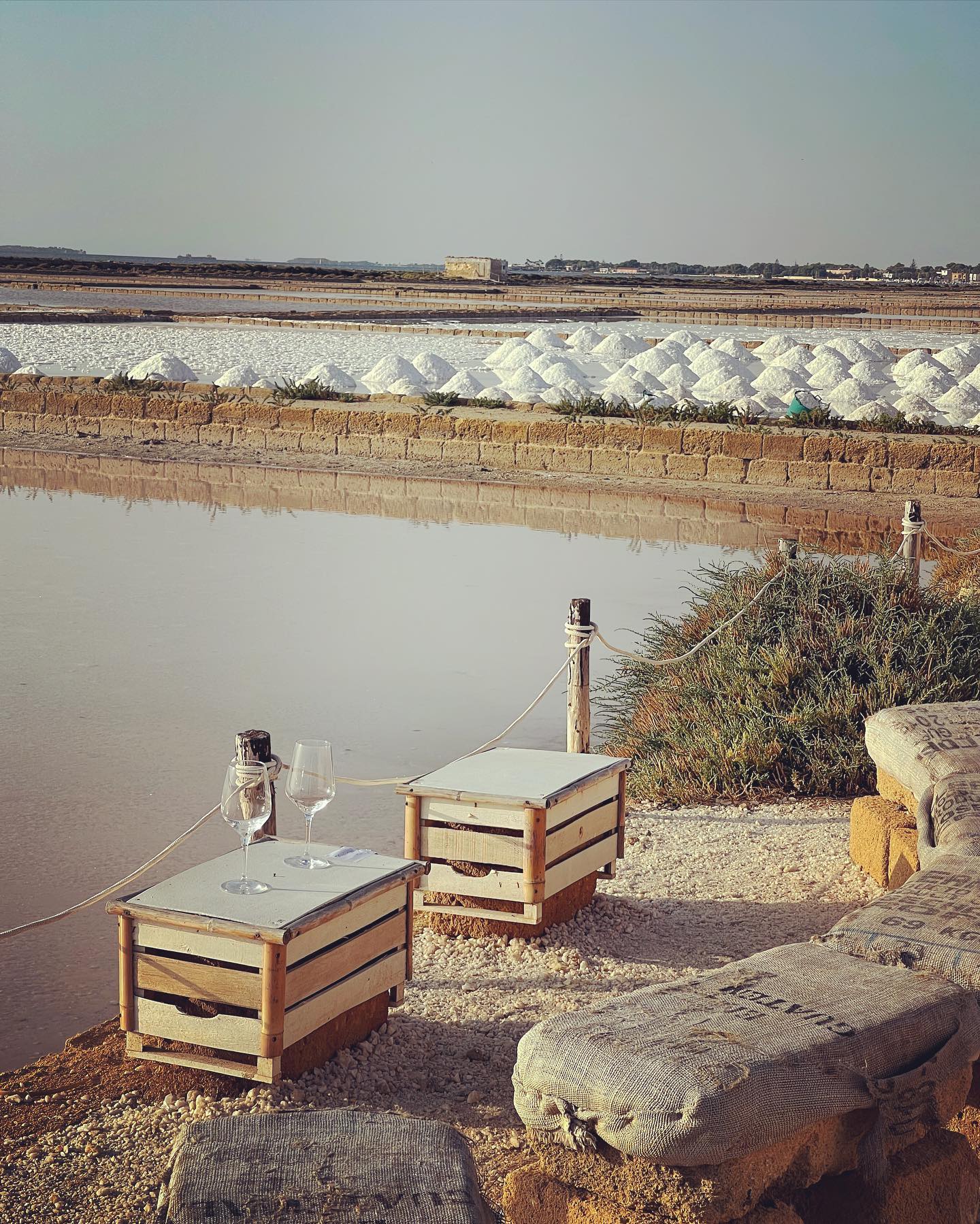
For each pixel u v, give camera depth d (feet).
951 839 15.44
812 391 112.27
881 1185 9.14
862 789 23.95
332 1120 9.02
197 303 247.91
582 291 353.51
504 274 528.63
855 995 9.96
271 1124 8.93
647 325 214.48
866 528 56.70
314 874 14.07
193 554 49.29
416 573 46.24
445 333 176.04
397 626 38.14
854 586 28.37
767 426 74.33
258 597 41.86
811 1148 9.04
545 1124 8.97
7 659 33.63
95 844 21.56
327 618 38.99
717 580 37.60
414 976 16.19
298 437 79.97
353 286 353.72
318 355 137.59
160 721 28.58
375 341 160.25
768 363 139.23
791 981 10.25
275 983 12.49
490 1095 13.17
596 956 16.76
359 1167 8.39
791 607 28.12
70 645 35.24
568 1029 9.21
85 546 50.31
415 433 77.46
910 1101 9.32
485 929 17.25
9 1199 11.04
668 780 24.64
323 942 13.19
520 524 57.82
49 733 27.61
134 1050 13.43
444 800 16.81
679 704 26.94
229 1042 12.85
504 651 35.47
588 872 17.81
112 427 84.99
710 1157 8.23
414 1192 8.16
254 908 12.98
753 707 25.32
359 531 55.36
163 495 64.80
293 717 29.14
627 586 44.06
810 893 18.92
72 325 173.99
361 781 19.72
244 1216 7.93
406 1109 12.86
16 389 89.10
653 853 20.98
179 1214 7.96
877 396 106.42
